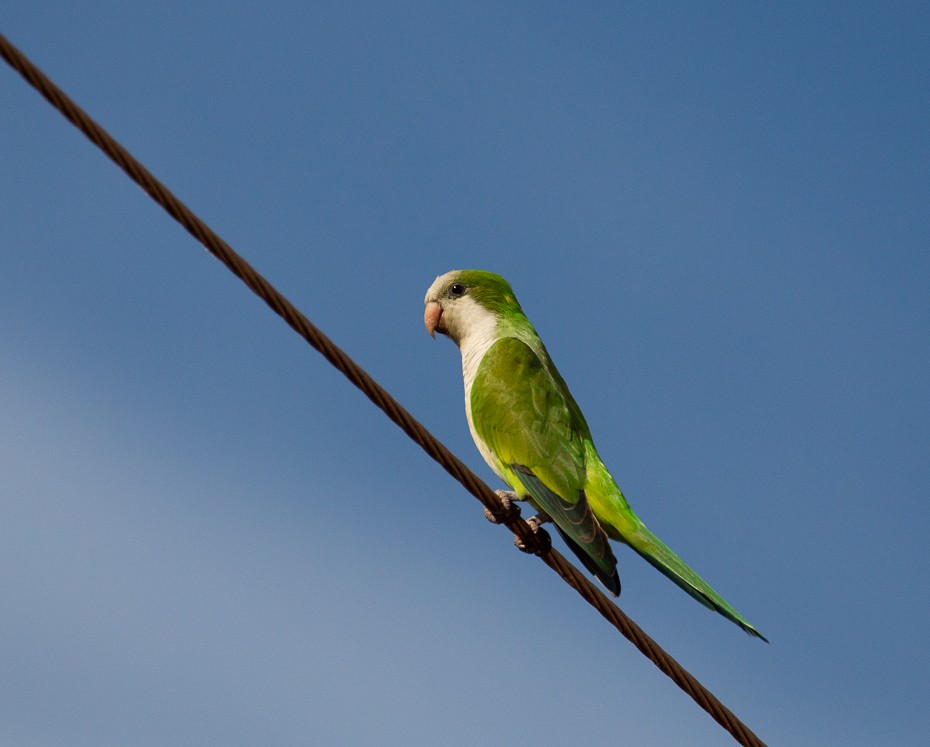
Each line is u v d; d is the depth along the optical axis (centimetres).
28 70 606
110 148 646
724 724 877
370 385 794
